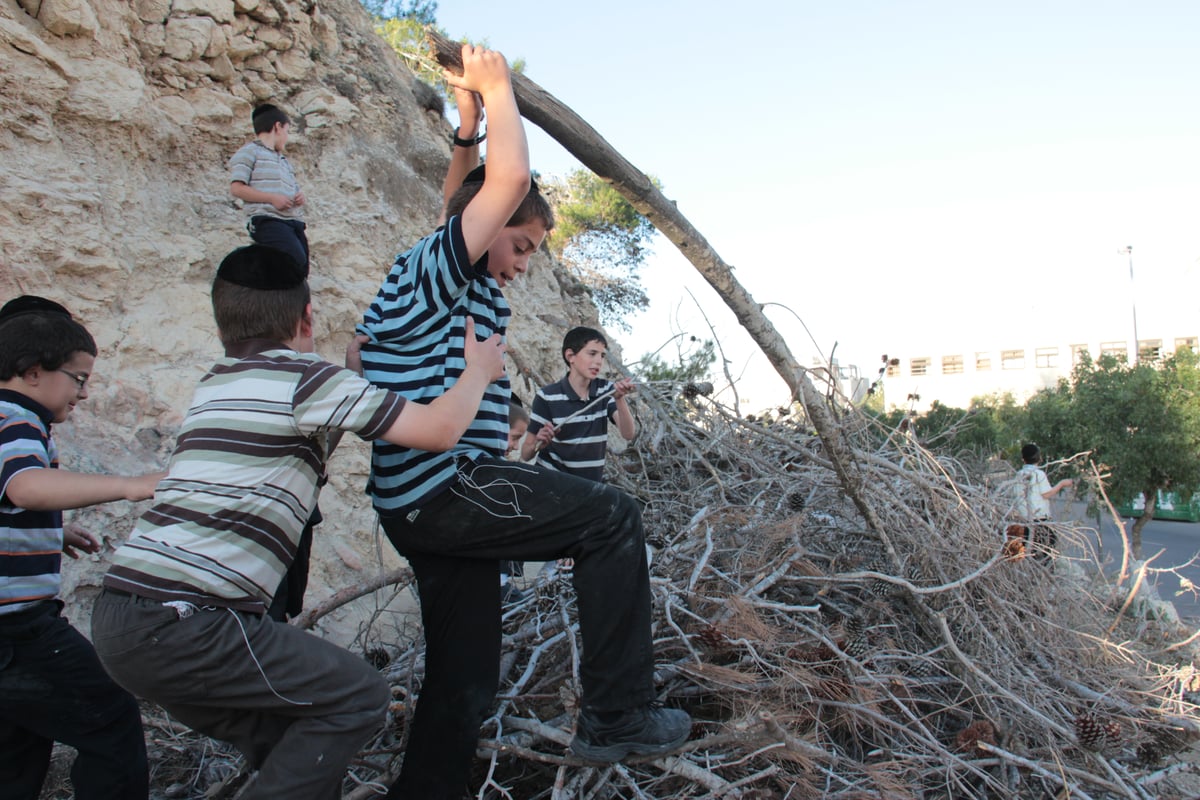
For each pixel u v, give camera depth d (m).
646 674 2.25
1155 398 14.55
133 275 4.53
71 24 4.54
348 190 6.29
